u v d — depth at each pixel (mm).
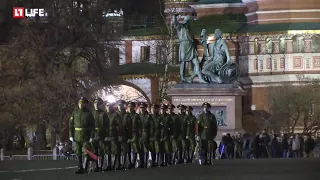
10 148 106500
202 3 149375
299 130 124000
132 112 46781
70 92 93688
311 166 48938
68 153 75688
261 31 143375
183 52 83500
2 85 97250
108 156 44344
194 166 49438
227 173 40406
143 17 163125
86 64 113062
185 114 53250
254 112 133250
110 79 108188
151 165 49625
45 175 39656
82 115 40875
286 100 123375
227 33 144375
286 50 142375
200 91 83000
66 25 103062
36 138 105875
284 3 145250
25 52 98750
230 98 83375
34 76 98438
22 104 93562
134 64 145250
